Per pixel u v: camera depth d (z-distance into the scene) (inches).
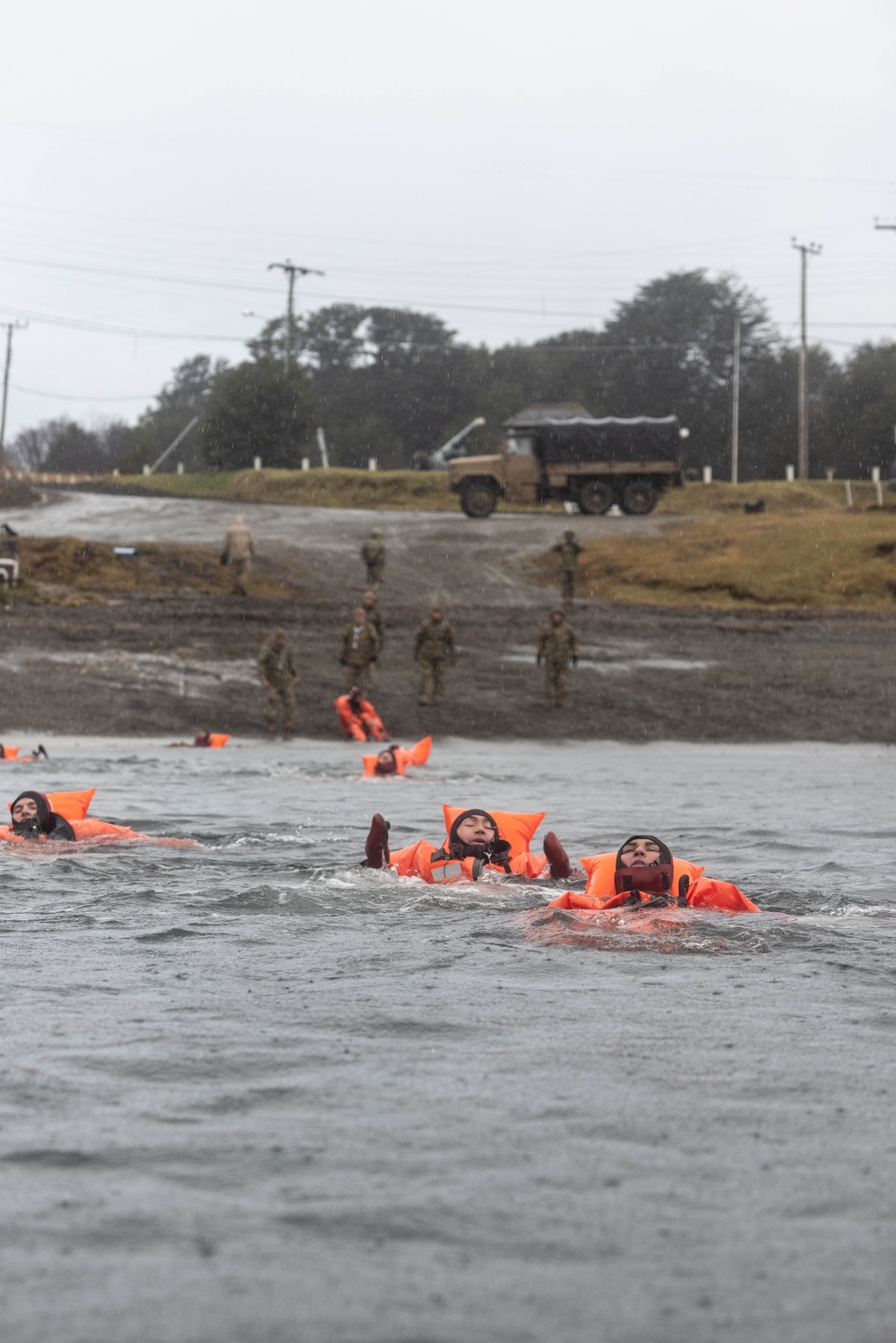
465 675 1450.5
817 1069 211.3
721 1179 159.6
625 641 1640.0
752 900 391.5
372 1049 222.1
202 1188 155.8
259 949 314.3
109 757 952.9
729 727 1279.5
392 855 434.3
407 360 5703.7
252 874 424.5
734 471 3799.2
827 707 1359.5
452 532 2449.6
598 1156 167.8
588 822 620.7
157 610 1673.2
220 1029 234.8
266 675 1197.7
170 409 7239.2
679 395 5093.5
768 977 288.8
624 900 372.2
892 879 443.5
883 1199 153.3
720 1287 129.7
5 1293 128.0
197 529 2459.4
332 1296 127.3
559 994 269.1
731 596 2060.8
